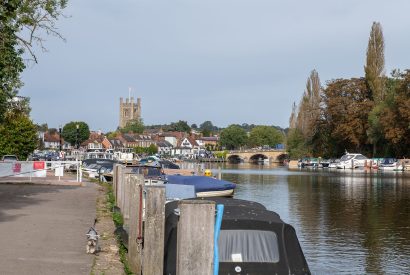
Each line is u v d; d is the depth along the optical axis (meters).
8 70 20.12
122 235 13.60
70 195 23.98
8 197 22.19
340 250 17.84
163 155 154.88
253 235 9.12
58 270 9.81
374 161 91.25
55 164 41.72
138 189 11.20
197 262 7.76
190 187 16.98
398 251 17.66
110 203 21.41
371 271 15.03
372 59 99.62
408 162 87.69
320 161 106.69
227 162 161.12
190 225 7.75
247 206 10.77
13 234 13.23
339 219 25.12
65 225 14.98
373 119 93.38
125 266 10.91
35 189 26.77
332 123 107.81
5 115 22.62
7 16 19.88
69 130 168.62
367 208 29.94
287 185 49.31
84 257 11.11
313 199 35.12
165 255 9.56
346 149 109.00
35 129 59.53
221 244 8.95
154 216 9.42
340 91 105.12
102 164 45.22
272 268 8.93
